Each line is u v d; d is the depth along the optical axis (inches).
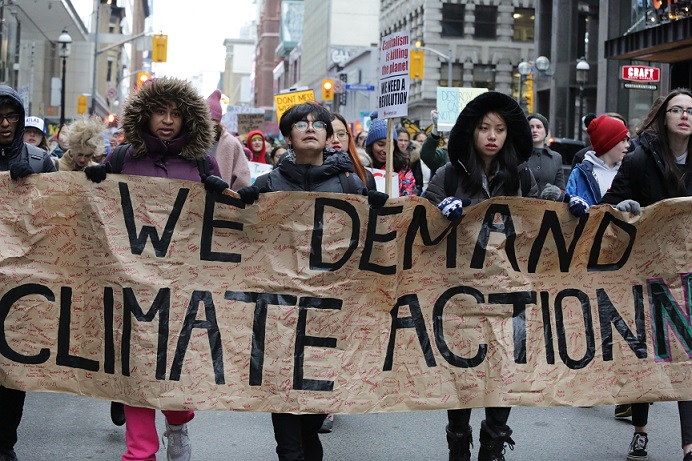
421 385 193.8
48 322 189.0
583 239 203.9
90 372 188.2
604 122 278.8
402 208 190.9
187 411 195.3
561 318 202.4
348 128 298.0
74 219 189.5
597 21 1742.1
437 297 195.8
